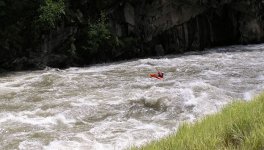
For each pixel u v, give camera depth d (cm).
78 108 1262
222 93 1398
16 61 2080
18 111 1255
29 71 2038
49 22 2116
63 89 1547
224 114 723
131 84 1606
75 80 1706
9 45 2067
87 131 1059
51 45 2172
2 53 2048
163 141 618
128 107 1267
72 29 2256
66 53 2231
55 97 1415
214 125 650
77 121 1162
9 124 1119
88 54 2333
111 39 2419
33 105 1320
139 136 1001
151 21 2611
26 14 2134
